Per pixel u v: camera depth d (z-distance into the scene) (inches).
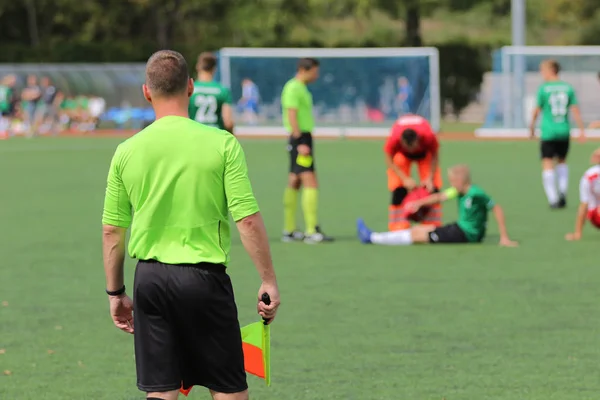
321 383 735.1
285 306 992.2
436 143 1423.5
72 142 3777.1
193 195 505.7
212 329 505.0
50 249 1362.0
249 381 740.7
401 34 6220.5
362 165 2689.5
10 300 1035.9
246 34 5777.6
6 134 4106.8
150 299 505.7
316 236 1407.5
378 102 4128.9
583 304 991.6
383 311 967.0
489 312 959.6
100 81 4744.1
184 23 6392.7
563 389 716.0
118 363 796.6
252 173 2466.8
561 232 1478.8
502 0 6279.5
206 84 1258.0
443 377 747.4
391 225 1449.3
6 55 5305.1
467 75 5142.7
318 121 4151.1
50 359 808.9
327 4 5733.3
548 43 7278.5
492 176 2349.9
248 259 1264.8
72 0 6048.2
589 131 3816.4
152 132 512.4
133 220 517.3
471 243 1375.5
